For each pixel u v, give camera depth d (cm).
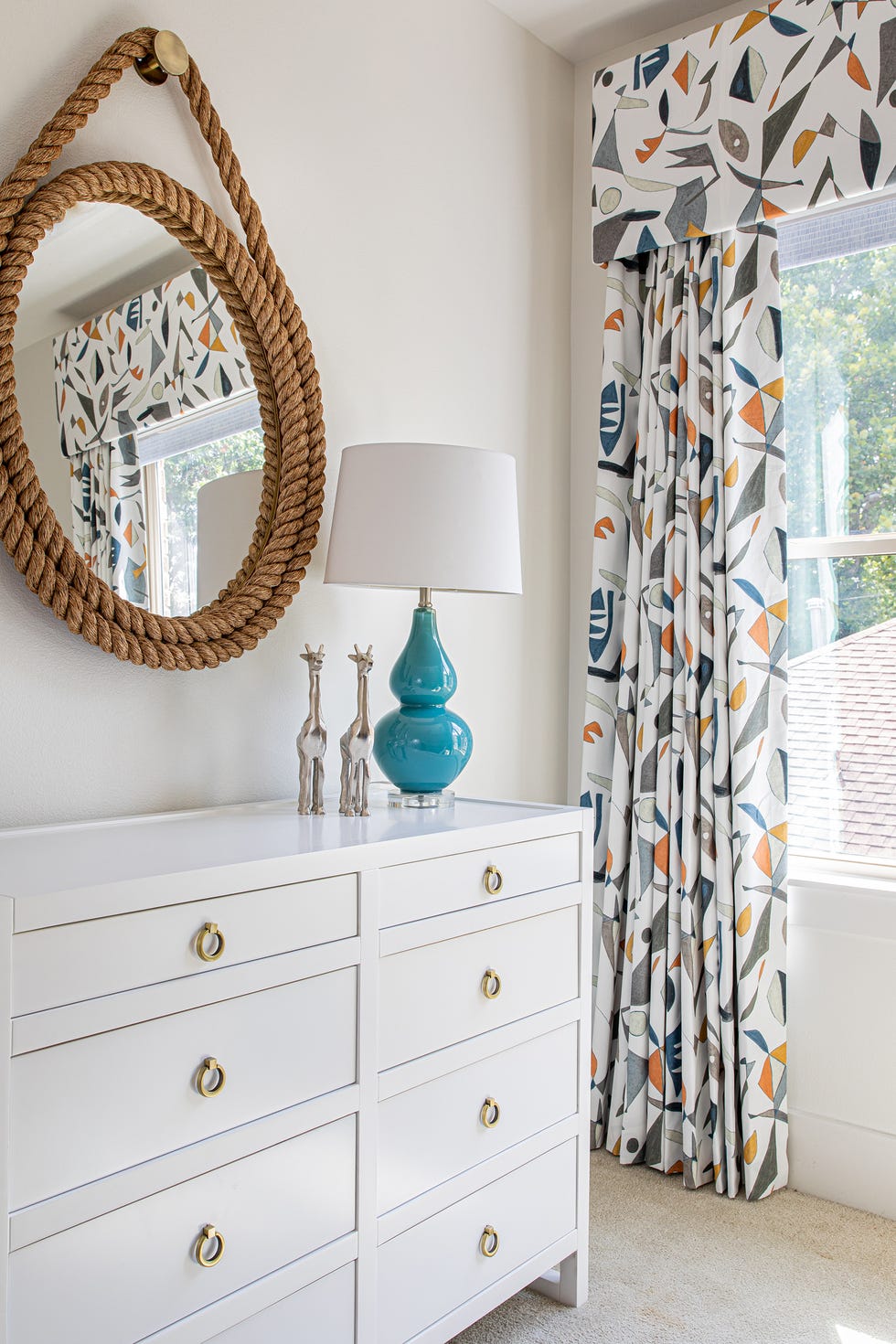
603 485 250
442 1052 154
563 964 180
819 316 234
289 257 193
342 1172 139
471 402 236
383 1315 144
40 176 148
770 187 220
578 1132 183
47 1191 107
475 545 168
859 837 229
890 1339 171
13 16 150
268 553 183
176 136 172
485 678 242
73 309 156
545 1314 178
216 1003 123
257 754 186
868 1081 217
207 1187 122
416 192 221
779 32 218
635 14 247
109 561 161
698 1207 216
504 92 246
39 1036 106
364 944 141
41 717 155
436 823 164
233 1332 125
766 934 223
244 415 182
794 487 237
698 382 234
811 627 235
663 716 237
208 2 178
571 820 182
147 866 122
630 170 242
